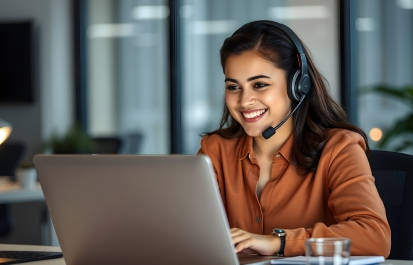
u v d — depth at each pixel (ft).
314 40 16.60
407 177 7.36
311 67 7.64
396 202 7.33
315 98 7.64
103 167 5.37
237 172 7.73
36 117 23.56
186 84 20.29
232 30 19.33
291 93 7.30
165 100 21.39
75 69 23.29
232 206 7.62
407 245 7.13
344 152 7.20
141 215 5.36
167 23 20.74
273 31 7.26
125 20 22.24
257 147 7.72
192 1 20.06
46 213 16.42
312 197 7.22
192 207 5.12
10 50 23.68
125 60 22.29
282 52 7.22
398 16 15.62
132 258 5.60
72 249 5.90
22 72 23.59
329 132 7.50
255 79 7.18
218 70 19.71
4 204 15.69
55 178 5.68
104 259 5.76
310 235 6.24
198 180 5.02
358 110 16.03
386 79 15.79
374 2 15.81
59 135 22.62
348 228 6.28
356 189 6.76
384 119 15.76
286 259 5.73
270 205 7.38
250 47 7.17
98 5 22.81
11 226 15.74
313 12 16.65
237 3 19.08
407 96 15.39
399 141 15.51
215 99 19.80
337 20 16.19
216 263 5.27
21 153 17.31
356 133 7.49
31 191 14.33
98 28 22.81
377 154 7.70
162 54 21.43
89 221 5.65
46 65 23.43
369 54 15.92
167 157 5.09
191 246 5.28
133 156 5.24
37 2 23.44
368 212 6.48
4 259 6.50
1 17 23.81
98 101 22.91
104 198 5.47
